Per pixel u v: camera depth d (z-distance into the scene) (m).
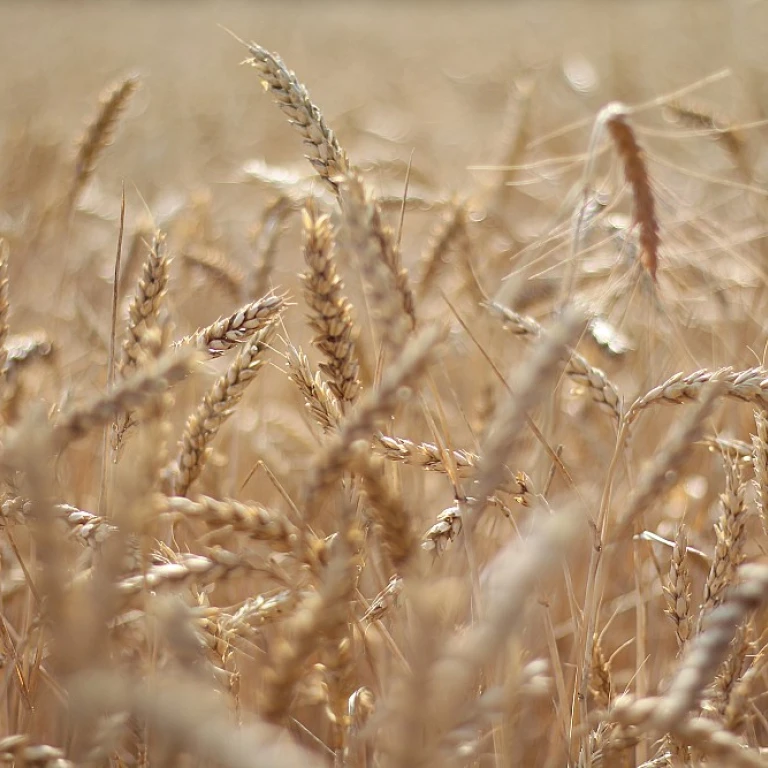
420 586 0.96
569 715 1.20
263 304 1.13
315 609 0.99
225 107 3.44
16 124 2.41
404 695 0.94
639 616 1.22
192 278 1.45
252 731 0.96
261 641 1.22
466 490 1.14
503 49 5.96
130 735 1.09
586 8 8.04
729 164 1.84
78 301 1.48
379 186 1.47
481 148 2.91
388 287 1.05
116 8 9.98
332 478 1.01
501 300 1.38
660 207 1.25
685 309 1.42
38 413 0.99
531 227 1.81
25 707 1.17
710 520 1.32
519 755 1.23
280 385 1.60
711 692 1.12
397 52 6.58
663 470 1.12
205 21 8.75
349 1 11.68
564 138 2.48
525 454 1.28
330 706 1.11
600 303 1.22
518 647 1.09
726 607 1.01
